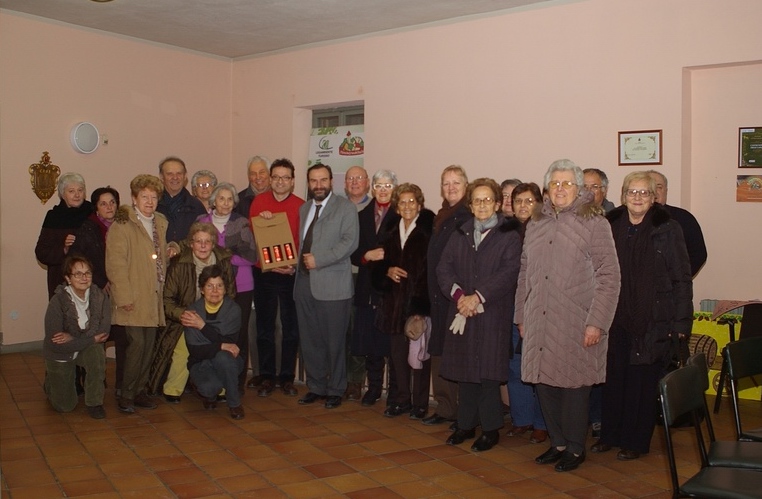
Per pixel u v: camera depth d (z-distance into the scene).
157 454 4.05
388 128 6.92
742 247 5.34
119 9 6.32
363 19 6.52
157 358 5.09
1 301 6.56
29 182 6.62
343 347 5.04
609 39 5.58
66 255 5.52
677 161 5.33
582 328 3.74
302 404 5.12
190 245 4.99
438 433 4.50
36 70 6.61
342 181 7.50
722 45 5.10
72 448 4.14
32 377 5.78
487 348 4.02
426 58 6.62
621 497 3.50
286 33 7.06
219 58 8.10
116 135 7.23
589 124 5.70
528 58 6.00
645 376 3.96
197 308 4.85
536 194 4.30
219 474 3.76
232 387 4.77
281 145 7.80
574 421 3.84
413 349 4.65
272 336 5.38
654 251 3.86
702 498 2.58
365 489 3.58
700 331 5.33
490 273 4.02
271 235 5.11
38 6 6.29
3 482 3.61
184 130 7.82
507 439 4.40
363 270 4.96
